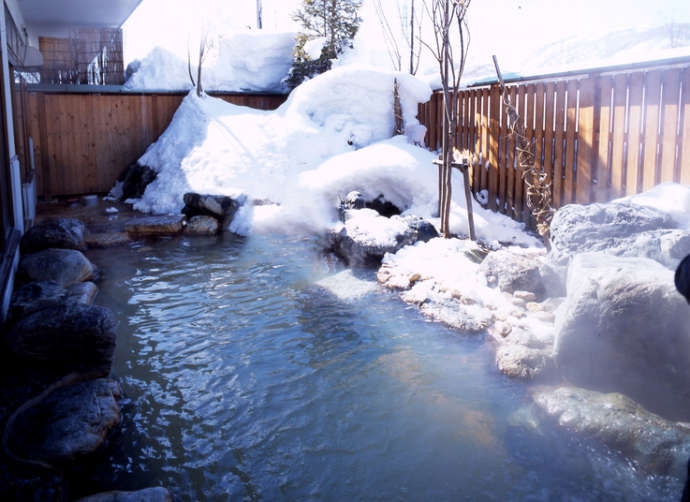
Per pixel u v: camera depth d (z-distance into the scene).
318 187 10.12
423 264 7.08
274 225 9.70
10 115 7.38
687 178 5.95
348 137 11.88
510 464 3.40
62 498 3.08
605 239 5.55
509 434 3.70
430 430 3.78
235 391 4.33
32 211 9.92
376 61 17.03
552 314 5.36
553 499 3.09
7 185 7.23
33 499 2.98
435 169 9.98
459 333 5.30
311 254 8.19
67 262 6.69
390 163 9.95
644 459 3.32
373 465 3.43
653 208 5.72
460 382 4.41
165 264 7.72
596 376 4.13
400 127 11.89
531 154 7.41
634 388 3.99
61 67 14.26
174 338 5.29
